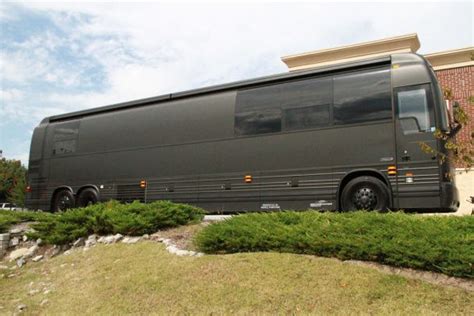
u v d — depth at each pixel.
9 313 8.20
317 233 8.24
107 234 11.47
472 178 17.48
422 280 6.91
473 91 18.62
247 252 8.79
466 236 7.09
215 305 7.08
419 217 8.30
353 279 7.09
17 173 50.19
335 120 11.40
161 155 14.57
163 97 15.01
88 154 16.59
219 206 12.98
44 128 18.30
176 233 10.77
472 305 6.14
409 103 10.49
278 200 11.93
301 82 12.22
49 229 12.09
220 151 13.26
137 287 8.15
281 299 6.91
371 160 10.70
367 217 8.45
